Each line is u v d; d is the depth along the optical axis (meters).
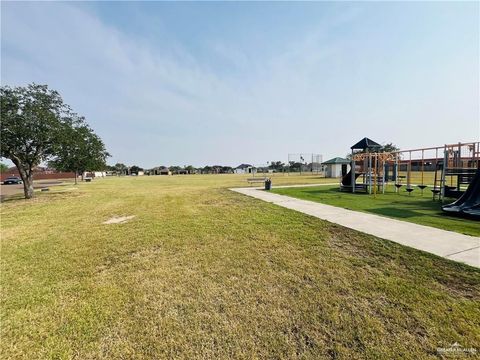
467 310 2.54
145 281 3.44
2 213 9.37
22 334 2.41
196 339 2.29
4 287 3.36
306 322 2.48
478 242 4.40
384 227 5.52
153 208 9.34
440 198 9.69
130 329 2.44
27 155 13.66
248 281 3.34
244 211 8.04
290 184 19.75
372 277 3.31
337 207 8.28
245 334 2.33
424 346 2.11
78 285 3.38
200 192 14.73
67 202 12.02
